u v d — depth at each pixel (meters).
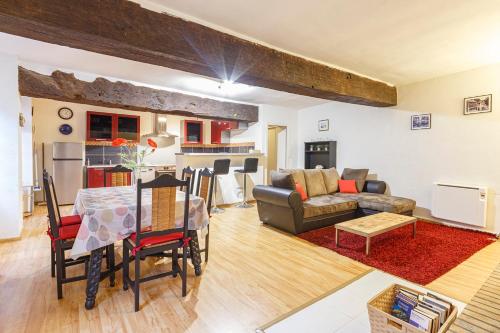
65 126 6.21
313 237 3.64
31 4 1.83
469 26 2.75
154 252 2.08
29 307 1.98
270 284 2.38
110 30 2.12
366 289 2.31
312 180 4.76
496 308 1.27
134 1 2.24
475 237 3.71
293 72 3.40
